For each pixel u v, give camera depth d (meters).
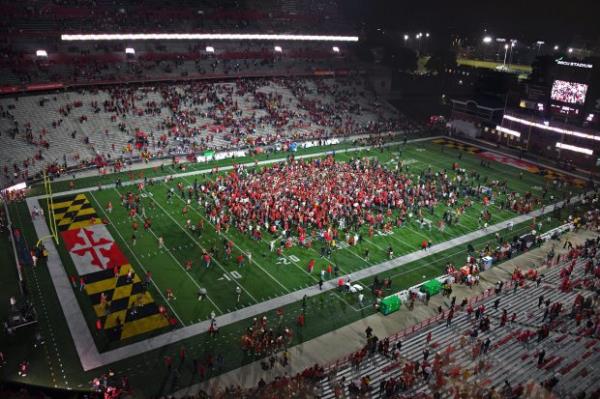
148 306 33.47
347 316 33.50
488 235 46.19
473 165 67.81
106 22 81.75
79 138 62.81
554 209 51.25
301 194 49.72
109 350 29.16
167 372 27.58
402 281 37.88
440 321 33.06
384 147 74.62
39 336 29.78
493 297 35.94
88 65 75.19
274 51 95.94
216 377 27.34
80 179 55.75
